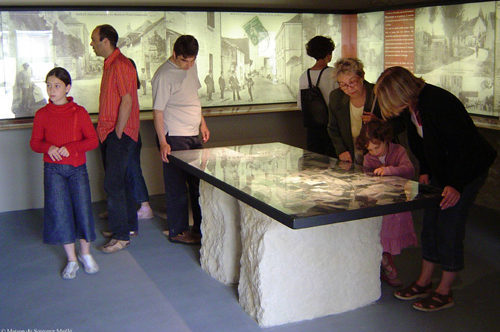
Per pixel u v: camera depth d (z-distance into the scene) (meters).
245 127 7.12
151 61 6.51
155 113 4.99
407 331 3.60
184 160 4.48
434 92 3.56
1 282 4.46
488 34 5.45
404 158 4.18
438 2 5.88
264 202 3.25
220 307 3.98
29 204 6.48
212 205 4.39
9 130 6.27
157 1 6.46
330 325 3.69
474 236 5.25
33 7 6.00
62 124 4.35
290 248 3.65
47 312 3.96
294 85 7.18
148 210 6.01
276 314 3.69
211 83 6.76
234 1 6.75
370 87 4.71
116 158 4.96
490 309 3.87
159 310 3.96
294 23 6.99
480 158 3.62
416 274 4.45
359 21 7.05
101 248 5.13
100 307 4.02
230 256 4.30
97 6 6.21
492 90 5.49
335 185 3.65
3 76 6.04
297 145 7.42
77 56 6.25
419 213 5.93
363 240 3.85
